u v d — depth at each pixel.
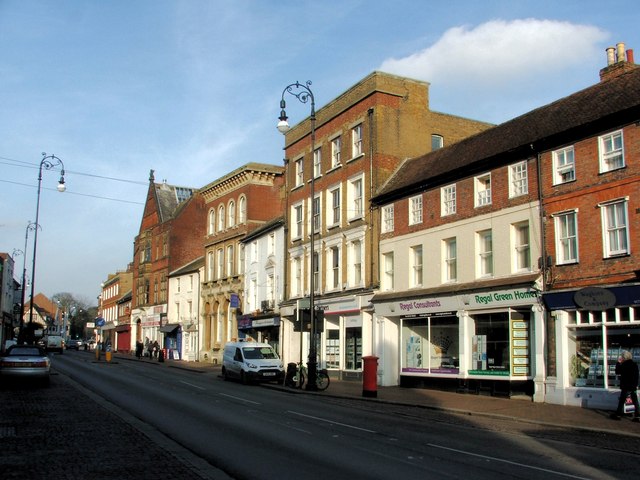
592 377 19.47
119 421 14.26
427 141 33.22
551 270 21.00
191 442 12.12
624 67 23.91
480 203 24.69
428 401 21.25
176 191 72.88
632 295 18.03
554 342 20.69
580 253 20.12
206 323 54.00
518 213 22.61
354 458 10.71
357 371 31.44
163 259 65.94
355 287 31.91
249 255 46.38
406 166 31.36
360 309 31.22
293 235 39.22
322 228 35.56
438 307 25.81
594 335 19.64
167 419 15.44
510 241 22.89
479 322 24.06
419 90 33.34
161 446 11.13
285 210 40.41
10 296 73.31
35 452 10.47
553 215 21.17
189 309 58.16
